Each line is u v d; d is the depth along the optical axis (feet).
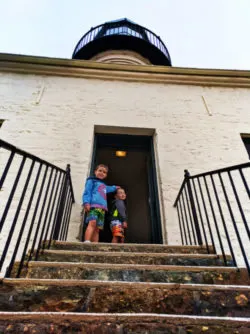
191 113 14.26
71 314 3.40
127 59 24.80
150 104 14.48
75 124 12.90
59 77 15.42
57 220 7.63
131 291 4.15
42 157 11.41
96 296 4.04
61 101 13.91
